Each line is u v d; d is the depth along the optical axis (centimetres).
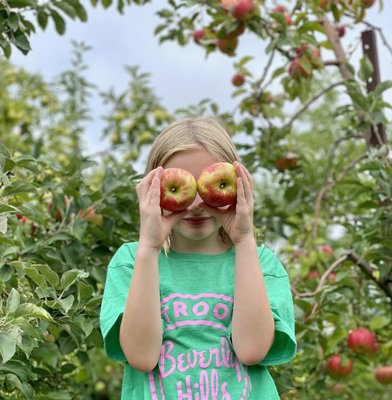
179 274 186
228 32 369
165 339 179
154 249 174
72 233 280
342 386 399
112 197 296
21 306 190
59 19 311
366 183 363
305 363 346
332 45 381
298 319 292
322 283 315
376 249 317
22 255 272
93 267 283
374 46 365
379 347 358
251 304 174
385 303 388
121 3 410
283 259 415
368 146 357
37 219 279
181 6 383
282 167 425
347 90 359
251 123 436
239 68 440
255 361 175
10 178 261
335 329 335
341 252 346
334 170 423
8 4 261
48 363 275
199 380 174
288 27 361
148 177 178
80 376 370
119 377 504
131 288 173
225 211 182
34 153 338
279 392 286
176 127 193
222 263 188
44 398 252
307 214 441
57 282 211
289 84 428
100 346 246
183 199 175
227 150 190
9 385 232
